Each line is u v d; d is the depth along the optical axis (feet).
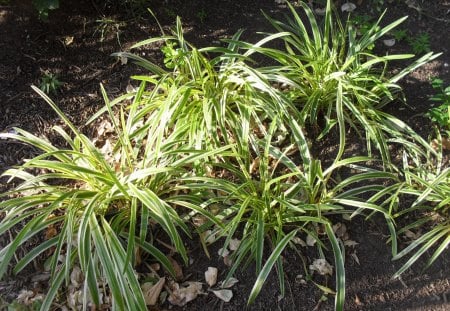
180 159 2.55
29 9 3.50
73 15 3.51
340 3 3.64
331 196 2.67
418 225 2.64
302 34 3.21
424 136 3.01
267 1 3.65
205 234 2.64
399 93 3.17
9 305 2.40
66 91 3.23
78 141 2.73
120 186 2.35
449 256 2.59
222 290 2.49
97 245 2.30
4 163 2.93
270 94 2.75
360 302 2.47
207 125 2.67
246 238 2.56
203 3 3.64
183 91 2.81
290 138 2.95
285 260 2.58
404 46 3.41
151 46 3.42
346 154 2.93
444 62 3.33
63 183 2.85
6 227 2.38
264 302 2.47
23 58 3.34
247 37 3.46
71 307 2.43
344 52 3.33
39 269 2.57
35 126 3.09
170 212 2.45
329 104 2.99
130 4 3.54
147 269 2.54
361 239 2.65
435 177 2.72
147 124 2.77
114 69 3.33
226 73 2.88
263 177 2.63
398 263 2.58
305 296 2.48
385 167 2.86
